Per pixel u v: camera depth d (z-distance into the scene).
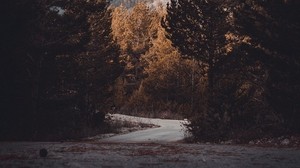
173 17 24.80
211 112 21.52
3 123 20.02
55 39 22.61
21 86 20.19
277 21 18.14
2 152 11.30
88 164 8.84
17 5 18.50
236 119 20.69
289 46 17.41
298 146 15.77
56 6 23.36
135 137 24.62
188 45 24.70
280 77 17.73
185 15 24.20
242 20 19.47
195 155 11.12
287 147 15.09
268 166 8.84
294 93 17.38
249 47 19.03
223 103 21.14
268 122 19.64
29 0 19.42
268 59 18.25
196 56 24.41
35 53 21.47
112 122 33.31
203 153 11.75
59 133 23.34
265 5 18.33
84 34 24.52
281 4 17.61
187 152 12.05
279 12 17.67
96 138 24.73
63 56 24.36
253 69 22.45
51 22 22.94
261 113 20.45
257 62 21.34
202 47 23.92
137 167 8.57
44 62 22.36
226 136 20.23
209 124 21.09
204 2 23.56
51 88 23.31
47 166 8.37
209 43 23.81
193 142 21.08
